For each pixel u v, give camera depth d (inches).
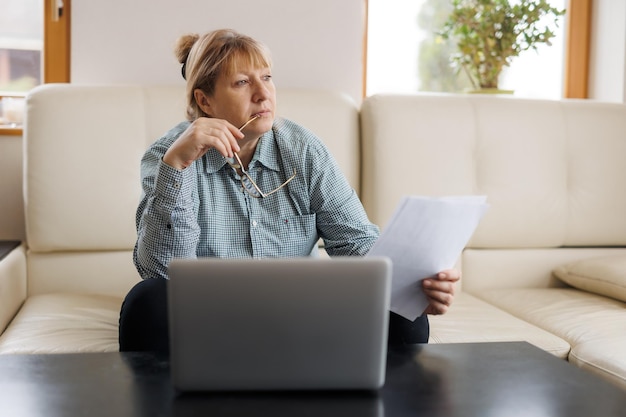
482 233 89.0
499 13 101.0
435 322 70.2
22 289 79.7
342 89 99.9
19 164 93.1
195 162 61.3
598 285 81.2
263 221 62.7
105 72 94.0
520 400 36.2
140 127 83.2
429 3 106.8
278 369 36.0
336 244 64.2
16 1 94.9
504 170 89.3
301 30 98.1
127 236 82.4
